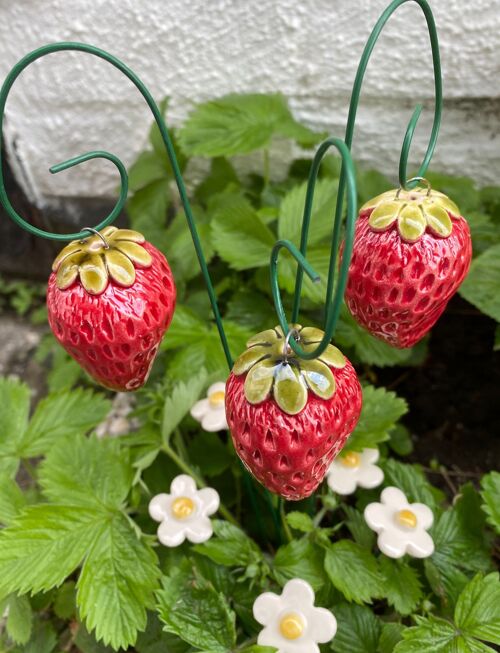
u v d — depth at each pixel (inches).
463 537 9.0
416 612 8.6
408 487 9.5
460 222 5.8
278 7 11.8
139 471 8.8
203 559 8.6
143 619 7.6
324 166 12.7
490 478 8.7
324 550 8.5
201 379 9.4
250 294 11.9
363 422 9.3
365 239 5.7
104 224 6.1
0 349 17.6
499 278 10.4
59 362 14.8
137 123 14.5
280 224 10.9
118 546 8.1
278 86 13.0
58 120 14.9
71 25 13.1
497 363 13.2
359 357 11.4
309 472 5.6
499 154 12.8
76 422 10.0
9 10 13.2
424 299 5.7
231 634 7.4
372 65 12.0
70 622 9.4
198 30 12.5
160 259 6.2
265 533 9.8
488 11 10.8
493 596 7.4
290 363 5.3
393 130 12.9
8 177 16.7
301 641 7.3
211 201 12.8
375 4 11.3
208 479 10.5
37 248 18.3
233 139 11.5
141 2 12.4
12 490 9.0
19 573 7.5
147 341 5.9
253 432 5.3
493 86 11.7
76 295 5.6
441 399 13.2
